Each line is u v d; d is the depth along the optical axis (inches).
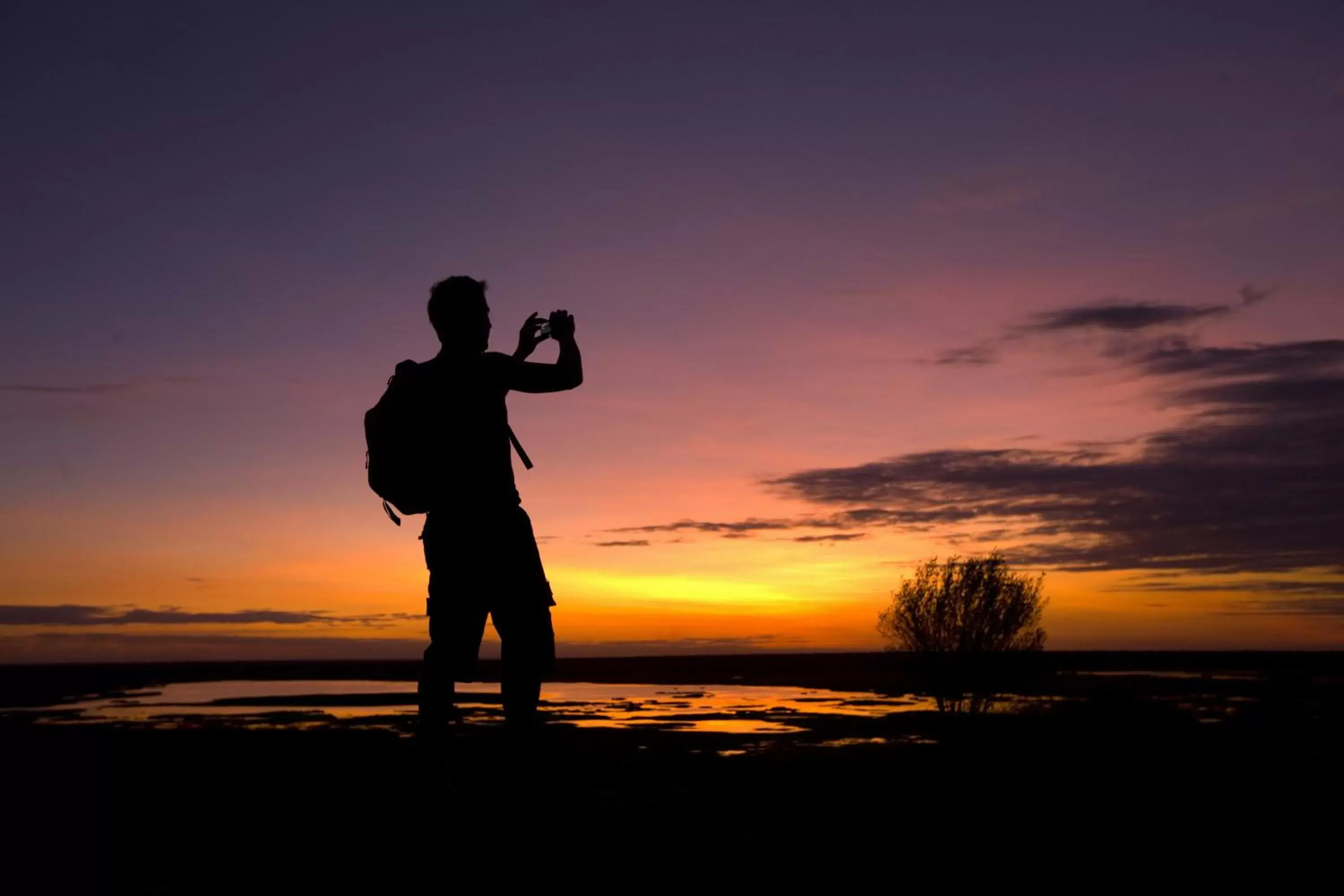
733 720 810.8
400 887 126.0
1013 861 162.7
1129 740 429.1
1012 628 771.4
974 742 444.8
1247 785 272.5
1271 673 1755.7
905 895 136.3
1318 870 161.2
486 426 133.6
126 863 146.9
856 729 601.0
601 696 1409.9
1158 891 145.9
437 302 137.6
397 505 133.6
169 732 622.5
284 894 123.9
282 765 311.6
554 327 143.9
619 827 183.6
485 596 132.3
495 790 146.6
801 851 163.9
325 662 5639.8
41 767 326.6
